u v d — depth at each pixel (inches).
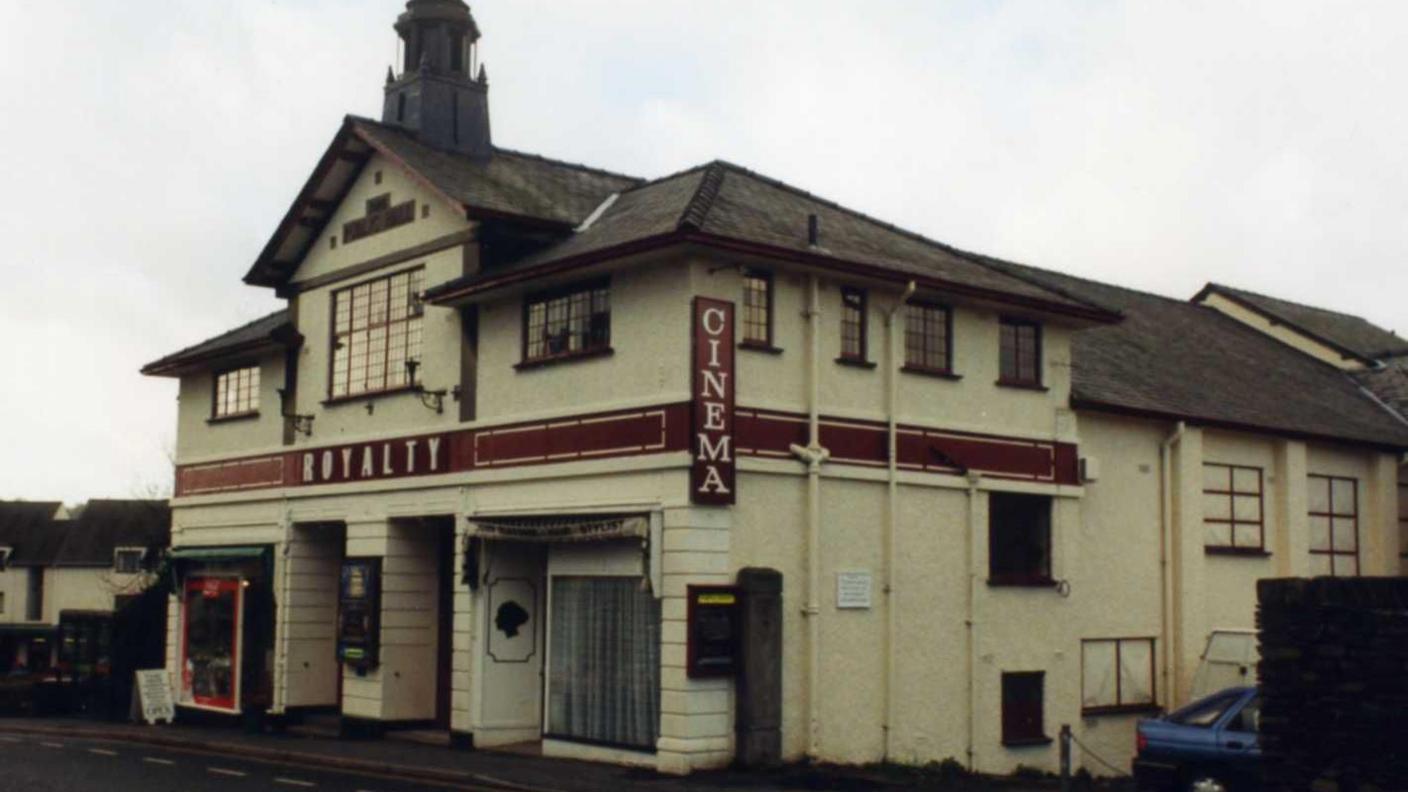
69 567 2807.6
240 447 1157.7
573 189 1003.3
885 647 839.1
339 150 1017.5
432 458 936.9
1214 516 1080.8
